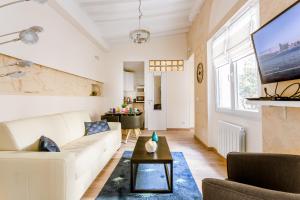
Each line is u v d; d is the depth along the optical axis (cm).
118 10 445
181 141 508
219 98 392
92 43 555
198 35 502
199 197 215
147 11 466
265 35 179
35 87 295
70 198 169
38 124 235
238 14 286
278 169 128
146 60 697
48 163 161
